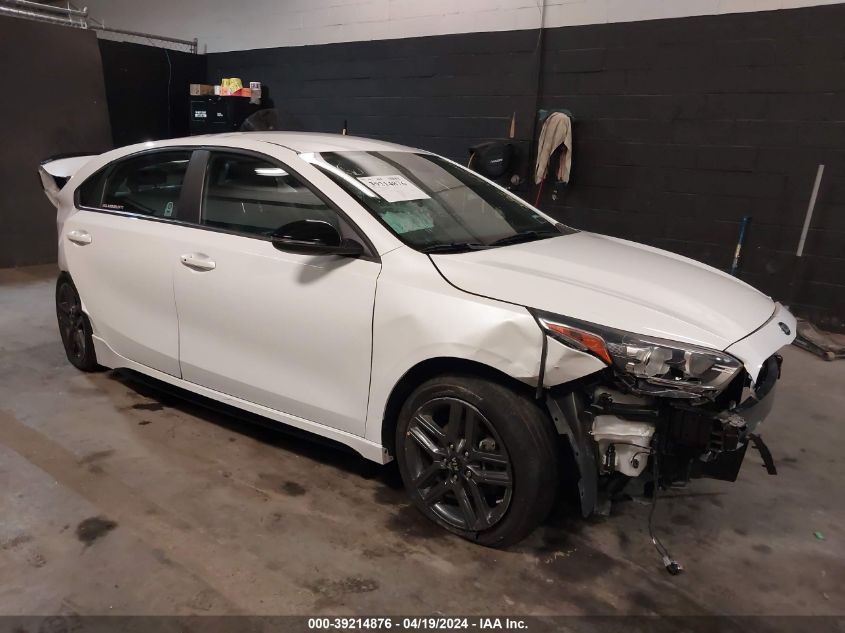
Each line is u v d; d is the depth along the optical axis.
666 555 2.26
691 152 5.52
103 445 3.02
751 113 5.20
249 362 2.77
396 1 6.92
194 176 2.99
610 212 6.04
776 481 2.92
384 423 2.44
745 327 2.19
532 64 6.17
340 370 2.48
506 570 2.24
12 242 6.89
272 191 2.73
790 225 5.21
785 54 4.97
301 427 2.70
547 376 2.04
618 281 2.34
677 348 1.98
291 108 8.21
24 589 2.06
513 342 2.07
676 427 2.08
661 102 5.58
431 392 2.30
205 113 8.26
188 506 2.55
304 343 2.55
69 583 2.09
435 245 2.48
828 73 4.84
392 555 2.29
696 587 2.20
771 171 5.20
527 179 6.38
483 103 6.58
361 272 2.40
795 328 2.49
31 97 6.80
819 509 2.71
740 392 2.06
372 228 2.45
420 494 2.44
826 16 4.77
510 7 6.17
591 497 2.19
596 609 2.07
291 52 8.02
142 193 3.26
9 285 6.14
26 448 2.97
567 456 2.23
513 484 2.18
